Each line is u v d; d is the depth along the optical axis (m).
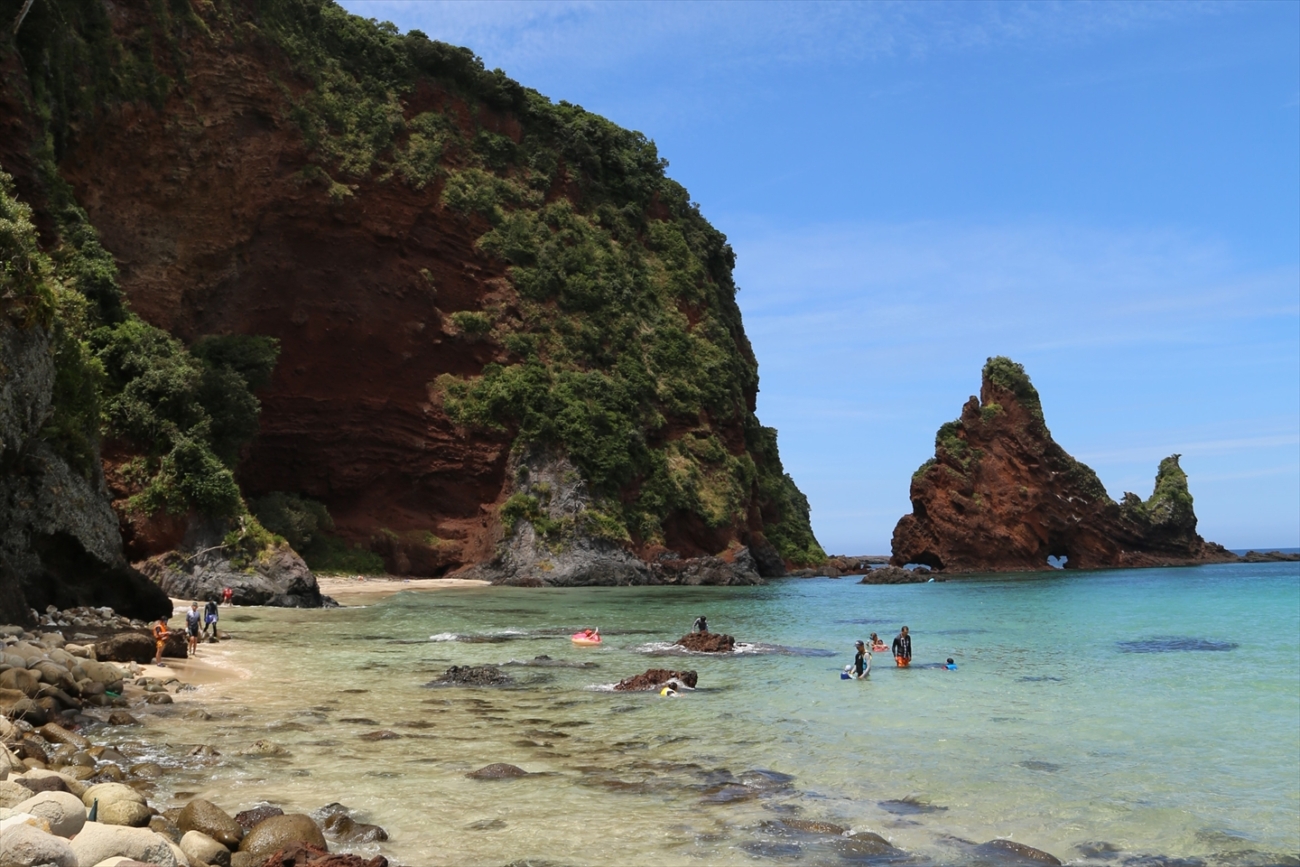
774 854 12.05
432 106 90.00
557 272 92.56
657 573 82.38
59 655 19.61
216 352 65.38
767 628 44.59
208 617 32.53
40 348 29.75
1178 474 117.56
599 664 30.20
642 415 91.19
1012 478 103.94
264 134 71.94
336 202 75.25
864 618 50.12
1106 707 23.52
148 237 65.06
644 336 98.44
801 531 115.00
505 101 96.00
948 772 16.77
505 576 76.38
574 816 13.43
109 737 16.86
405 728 19.22
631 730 19.83
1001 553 102.19
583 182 102.19
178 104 66.75
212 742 16.98
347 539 76.00
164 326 65.06
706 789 15.11
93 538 33.28
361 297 78.62
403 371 81.06
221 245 68.81
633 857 11.82
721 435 100.69
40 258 33.72
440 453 81.06
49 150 52.56
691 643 34.72
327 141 77.00
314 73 78.88
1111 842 13.19
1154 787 15.98
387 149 81.75
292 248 74.62
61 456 33.12
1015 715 22.38
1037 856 12.27
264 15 75.50
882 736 19.75
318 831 11.28
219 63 69.62
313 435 76.19
